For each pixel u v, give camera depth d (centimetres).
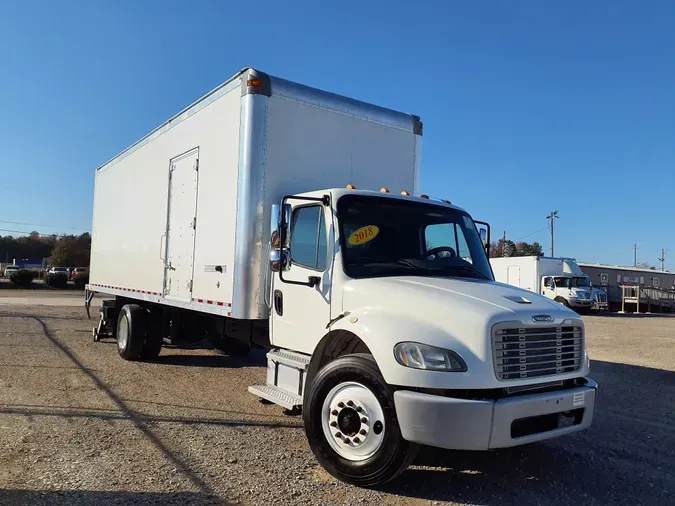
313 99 648
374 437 415
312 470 456
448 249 559
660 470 495
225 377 841
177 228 780
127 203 1002
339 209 511
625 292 3894
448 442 377
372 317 436
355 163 684
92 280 1243
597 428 631
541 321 422
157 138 867
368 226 520
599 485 453
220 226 649
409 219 547
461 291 448
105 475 429
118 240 1047
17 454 470
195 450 495
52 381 764
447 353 390
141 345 927
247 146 598
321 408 448
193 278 718
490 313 403
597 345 1470
